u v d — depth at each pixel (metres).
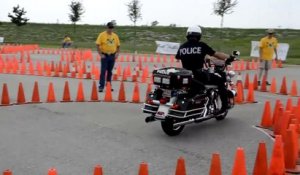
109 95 12.31
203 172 6.18
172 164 6.55
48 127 8.80
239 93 12.55
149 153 7.11
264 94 14.62
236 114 10.63
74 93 13.51
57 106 11.23
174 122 8.00
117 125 9.12
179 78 7.93
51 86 11.94
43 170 6.16
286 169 6.34
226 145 7.71
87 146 7.45
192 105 8.20
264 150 5.53
